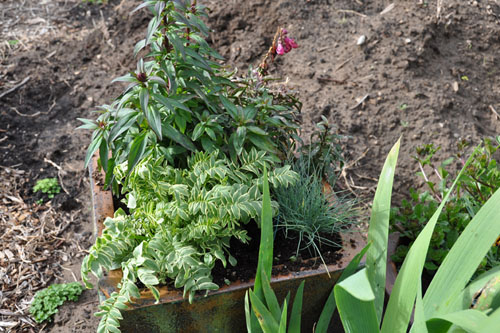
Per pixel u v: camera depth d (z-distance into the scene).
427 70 3.49
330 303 1.95
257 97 2.25
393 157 1.77
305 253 2.09
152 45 2.10
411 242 2.35
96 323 2.39
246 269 2.00
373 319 1.59
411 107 3.26
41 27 4.02
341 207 2.25
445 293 1.54
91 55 3.81
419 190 2.91
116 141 2.09
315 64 3.54
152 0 1.93
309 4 3.86
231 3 3.81
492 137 3.18
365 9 3.88
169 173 2.01
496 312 1.22
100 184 2.28
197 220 1.96
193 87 2.04
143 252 1.85
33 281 2.55
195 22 2.02
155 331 1.90
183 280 1.81
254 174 2.20
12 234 2.75
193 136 2.03
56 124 3.38
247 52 3.65
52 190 2.99
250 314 1.92
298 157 2.47
